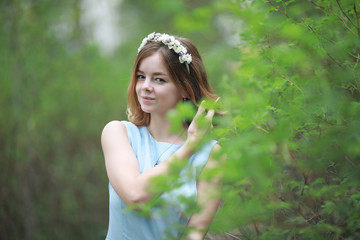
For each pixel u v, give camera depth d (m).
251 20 0.69
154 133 1.64
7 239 3.42
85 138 4.11
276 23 0.92
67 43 4.05
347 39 0.96
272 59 1.08
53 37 3.86
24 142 3.62
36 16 3.72
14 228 3.46
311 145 0.88
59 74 3.88
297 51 0.96
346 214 0.93
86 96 4.09
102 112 4.14
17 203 3.51
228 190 0.85
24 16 3.62
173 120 0.72
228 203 0.83
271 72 1.16
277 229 0.97
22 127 3.61
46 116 3.87
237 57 1.33
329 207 0.98
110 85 4.12
